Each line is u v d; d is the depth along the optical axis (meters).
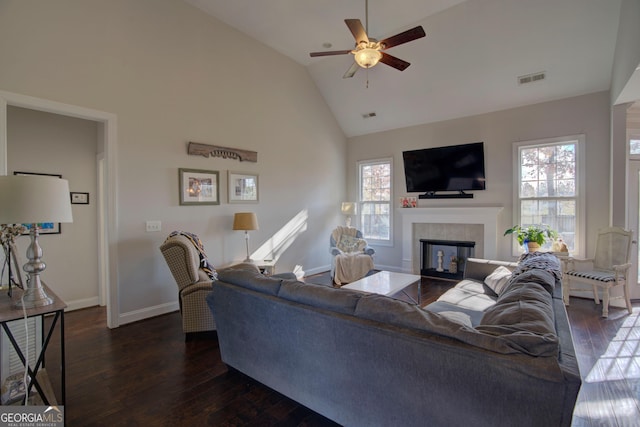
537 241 4.10
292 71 5.29
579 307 3.82
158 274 3.66
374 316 1.51
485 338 1.20
